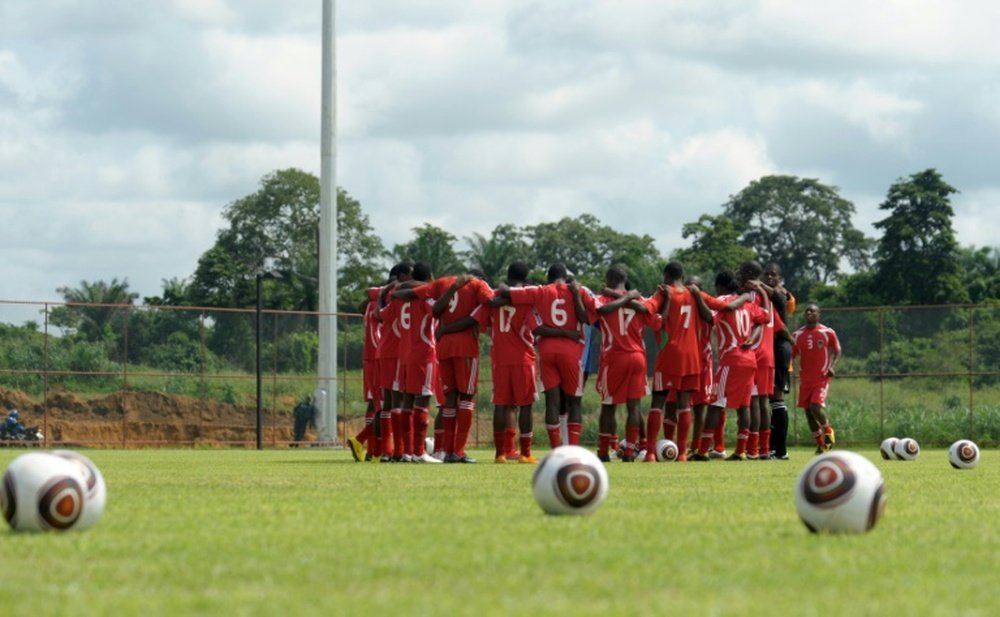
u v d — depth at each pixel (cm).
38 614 926
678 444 3969
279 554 1262
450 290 3619
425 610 934
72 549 1294
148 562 1204
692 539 1378
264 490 2275
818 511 1405
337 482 2558
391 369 3756
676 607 948
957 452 3472
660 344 3856
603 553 1256
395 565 1174
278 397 7369
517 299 3588
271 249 17912
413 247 17325
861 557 1235
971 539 1409
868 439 6762
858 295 17200
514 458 3734
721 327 4056
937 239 16850
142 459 4444
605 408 3812
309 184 17888
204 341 7256
